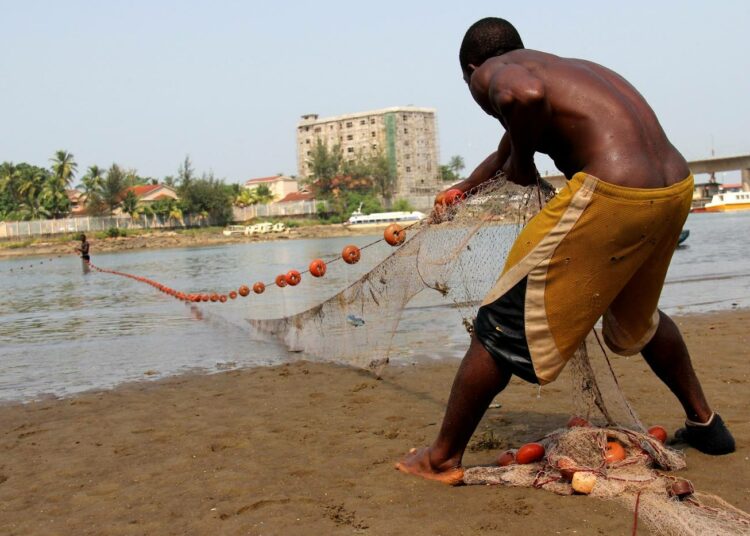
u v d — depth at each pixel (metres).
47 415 7.00
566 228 3.94
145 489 4.73
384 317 7.66
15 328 14.17
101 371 9.21
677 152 4.12
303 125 163.25
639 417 5.73
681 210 3.98
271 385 7.80
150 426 6.34
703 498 3.95
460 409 4.34
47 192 103.88
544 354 4.11
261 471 4.94
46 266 46.94
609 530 3.68
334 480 4.66
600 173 3.86
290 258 41.09
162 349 10.73
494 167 4.94
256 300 16.64
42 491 4.80
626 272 4.01
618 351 4.55
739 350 8.12
